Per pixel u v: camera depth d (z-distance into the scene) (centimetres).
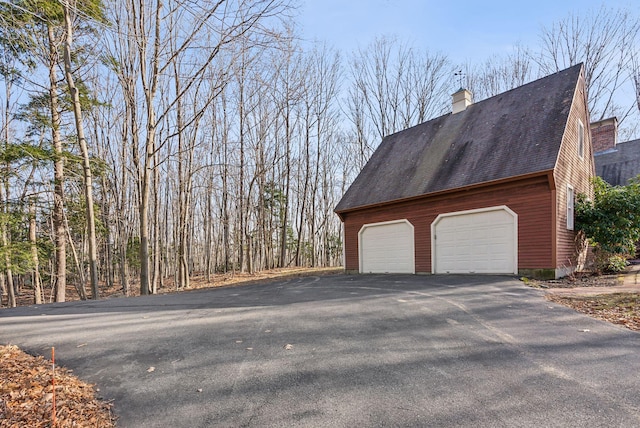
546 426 232
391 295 752
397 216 1287
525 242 953
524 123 1099
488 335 432
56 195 1226
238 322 552
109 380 342
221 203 2314
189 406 283
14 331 545
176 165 1897
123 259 1673
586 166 1257
